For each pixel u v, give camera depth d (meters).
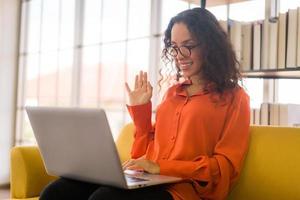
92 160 1.21
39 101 4.05
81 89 3.56
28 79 4.19
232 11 2.41
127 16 3.14
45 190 1.42
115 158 1.13
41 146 1.42
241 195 1.48
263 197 1.43
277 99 2.23
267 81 2.23
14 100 4.26
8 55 4.20
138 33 3.03
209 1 2.34
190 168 1.31
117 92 3.21
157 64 2.83
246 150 1.48
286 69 1.78
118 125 3.17
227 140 1.40
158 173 1.34
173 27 1.55
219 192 1.35
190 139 1.42
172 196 1.28
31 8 4.21
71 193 1.42
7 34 4.18
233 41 1.97
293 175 1.37
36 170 1.84
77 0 3.62
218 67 1.50
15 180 1.84
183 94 1.55
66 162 1.34
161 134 1.54
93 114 1.12
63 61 3.80
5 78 4.18
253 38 1.93
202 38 1.50
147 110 1.67
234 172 1.39
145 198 1.22
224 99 1.45
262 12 2.29
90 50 3.50
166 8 2.79
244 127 1.44
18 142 4.21
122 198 1.19
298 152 1.39
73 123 1.21
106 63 3.33
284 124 1.87
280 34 1.82
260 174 1.45
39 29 4.10
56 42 3.89
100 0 3.41
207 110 1.43
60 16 3.86
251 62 1.93
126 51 3.14
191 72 1.53
